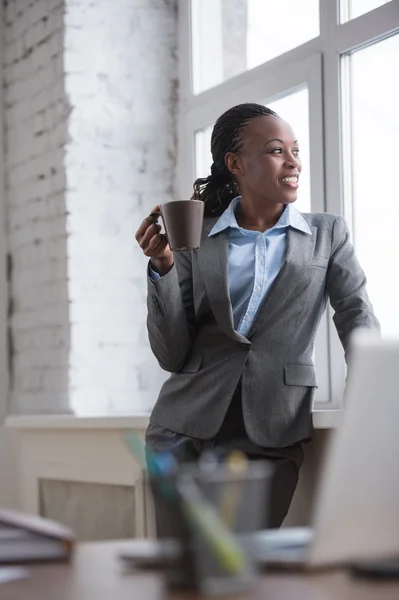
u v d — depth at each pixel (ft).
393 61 8.88
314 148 9.80
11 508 12.48
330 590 3.13
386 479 3.43
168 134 12.30
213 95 11.56
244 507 3.24
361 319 7.54
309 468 8.02
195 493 3.16
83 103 11.83
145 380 11.96
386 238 8.98
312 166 9.83
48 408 12.09
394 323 8.91
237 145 8.00
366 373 3.37
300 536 4.00
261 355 7.53
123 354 11.87
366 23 9.09
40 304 12.32
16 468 12.46
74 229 11.70
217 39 11.61
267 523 7.29
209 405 7.54
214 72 11.69
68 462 11.27
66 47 11.76
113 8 12.05
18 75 12.91
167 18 12.35
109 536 10.69
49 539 3.87
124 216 12.00
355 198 9.41
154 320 7.70
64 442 11.34
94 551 4.11
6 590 3.26
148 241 7.44
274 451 7.40
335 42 9.53
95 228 11.83
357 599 2.97
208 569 3.13
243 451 7.39
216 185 8.35
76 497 11.28
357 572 3.32
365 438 3.39
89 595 3.11
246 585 3.17
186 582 3.15
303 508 8.13
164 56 12.32
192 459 7.57
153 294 7.66
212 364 7.67
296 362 7.55
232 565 3.13
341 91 9.52
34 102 12.46
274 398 7.43
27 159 12.62
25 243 12.69
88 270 11.76
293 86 10.11
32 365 12.50
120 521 10.52
